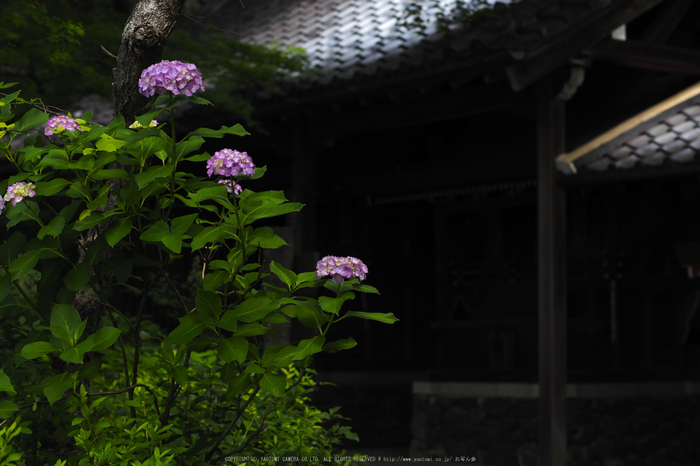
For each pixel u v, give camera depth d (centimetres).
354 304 1161
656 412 955
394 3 1054
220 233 305
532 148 995
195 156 318
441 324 1146
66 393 337
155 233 299
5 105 325
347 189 1174
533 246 1083
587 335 1004
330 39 1028
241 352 296
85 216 326
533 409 913
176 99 304
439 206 1179
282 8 1257
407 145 1147
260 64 904
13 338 388
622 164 780
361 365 1145
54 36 712
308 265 523
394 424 1142
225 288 320
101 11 970
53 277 321
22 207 314
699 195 991
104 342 293
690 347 1032
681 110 873
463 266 1155
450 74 797
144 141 312
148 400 379
